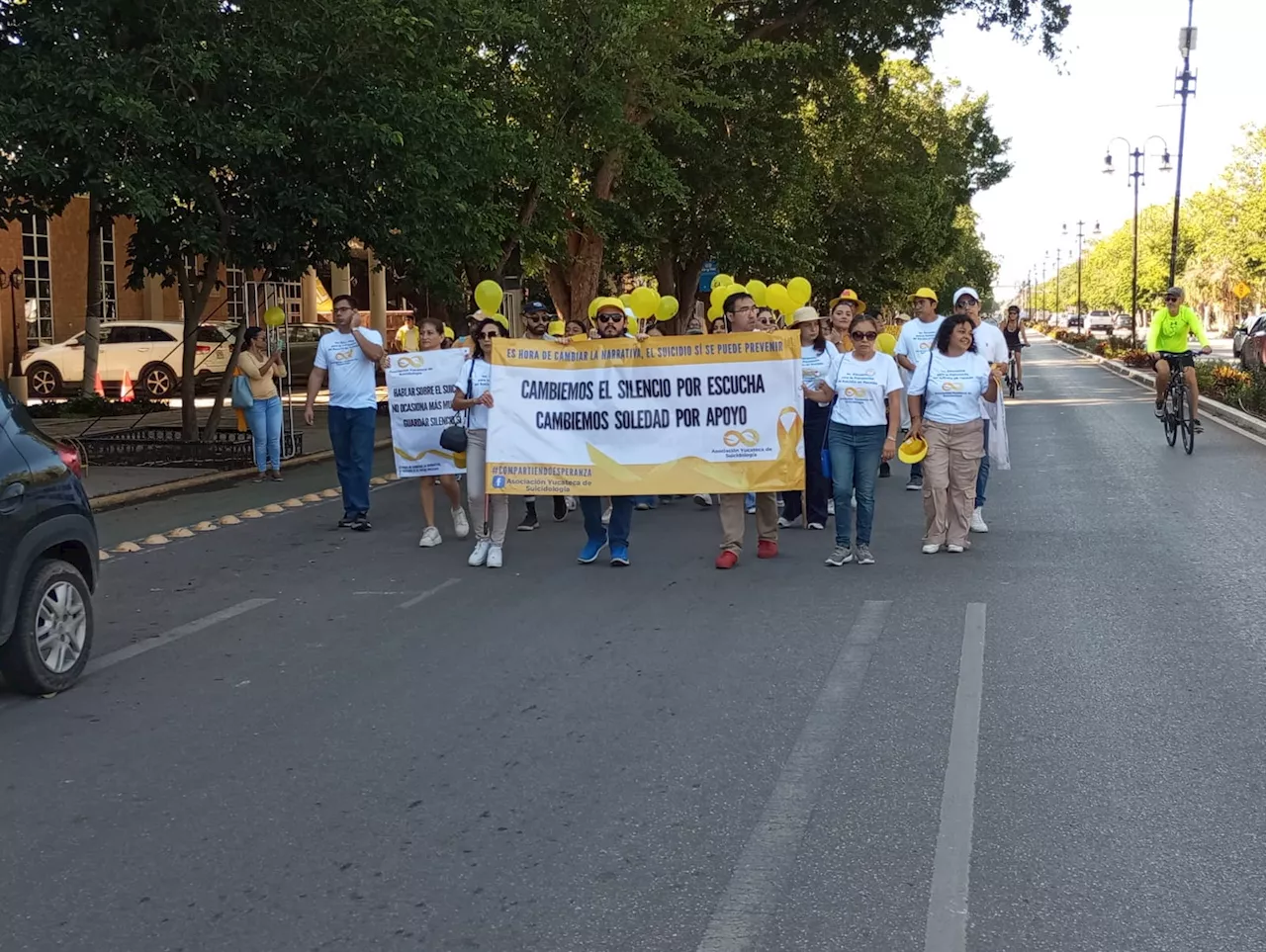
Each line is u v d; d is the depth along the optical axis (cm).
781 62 2645
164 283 1795
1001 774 484
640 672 640
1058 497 1216
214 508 1309
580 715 573
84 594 653
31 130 1303
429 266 1756
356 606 823
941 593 808
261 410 1544
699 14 2206
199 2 1420
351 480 1141
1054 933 359
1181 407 1592
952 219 5228
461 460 1011
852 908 377
